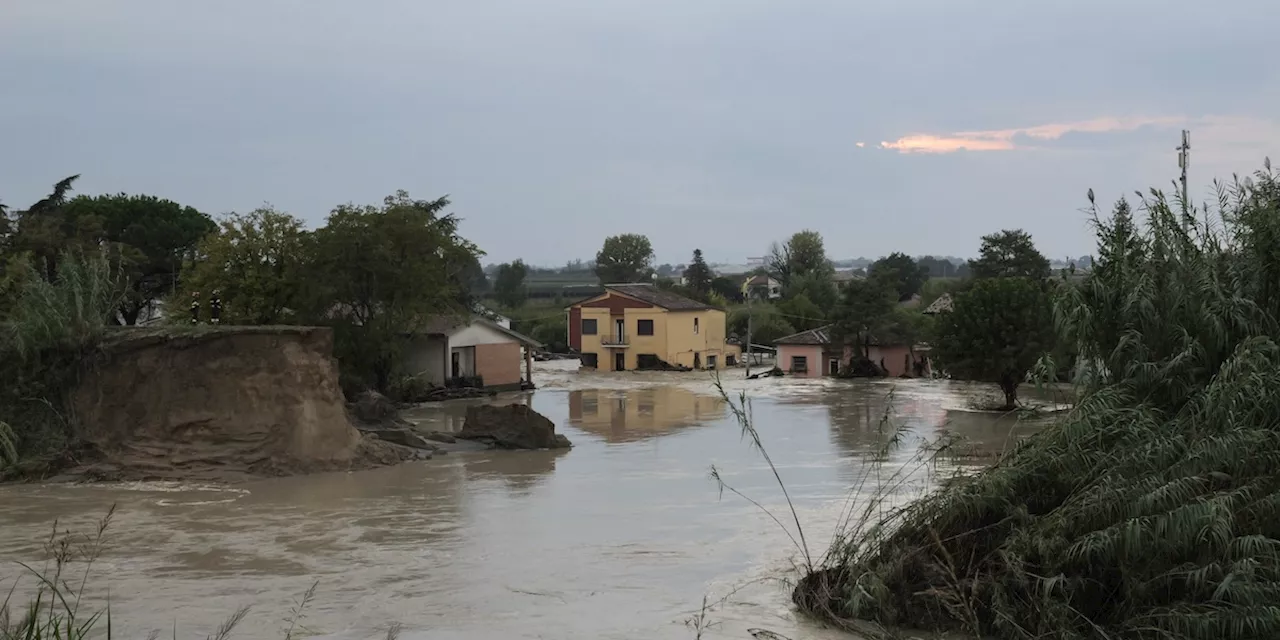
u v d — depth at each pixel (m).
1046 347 40.47
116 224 64.94
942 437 16.67
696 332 80.38
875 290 68.12
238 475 25.52
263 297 46.25
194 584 15.09
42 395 27.47
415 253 47.62
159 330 28.28
